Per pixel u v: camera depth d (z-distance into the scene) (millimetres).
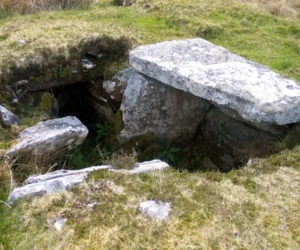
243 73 4094
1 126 4180
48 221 2777
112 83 5031
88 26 6129
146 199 2943
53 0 7414
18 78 4809
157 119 4727
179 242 2588
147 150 4793
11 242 2658
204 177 3258
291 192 3076
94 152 4762
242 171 3334
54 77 5023
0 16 6852
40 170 3779
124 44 5434
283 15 7930
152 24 6832
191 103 4715
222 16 7285
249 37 6594
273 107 3531
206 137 4938
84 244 2584
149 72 4344
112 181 3135
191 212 2822
